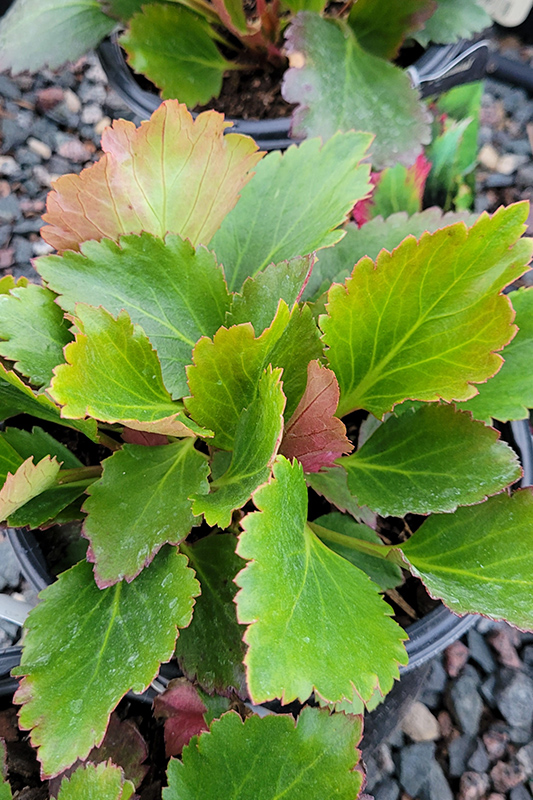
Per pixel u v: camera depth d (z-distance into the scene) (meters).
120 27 0.57
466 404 0.40
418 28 0.52
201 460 0.38
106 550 0.36
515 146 0.69
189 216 0.39
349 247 0.44
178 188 0.38
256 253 0.42
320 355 0.37
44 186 0.68
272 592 0.31
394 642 0.34
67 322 0.38
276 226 0.42
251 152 0.39
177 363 0.39
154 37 0.53
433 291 0.36
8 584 0.53
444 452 0.37
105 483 0.37
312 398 0.34
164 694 0.39
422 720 0.49
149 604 0.36
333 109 0.48
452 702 0.49
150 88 0.58
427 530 0.38
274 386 0.33
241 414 0.37
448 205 0.49
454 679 0.50
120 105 0.70
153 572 0.37
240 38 0.55
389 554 0.37
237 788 0.35
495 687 0.50
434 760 0.48
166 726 0.40
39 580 0.42
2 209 0.65
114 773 0.36
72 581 0.37
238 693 0.37
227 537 0.40
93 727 0.34
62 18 0.53
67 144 0.69
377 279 0.36
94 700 0.34
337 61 0.49
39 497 0.39
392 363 0.38
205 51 0.55
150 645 0.35
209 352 0.35
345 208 0.40
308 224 0.41
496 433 0.37
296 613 0.32
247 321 0.37
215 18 0.56
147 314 0.38
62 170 0.69
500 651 0.50
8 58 0.52
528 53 0.75
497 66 0.71
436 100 0.51
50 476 0.36
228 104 0.58
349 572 0.36
